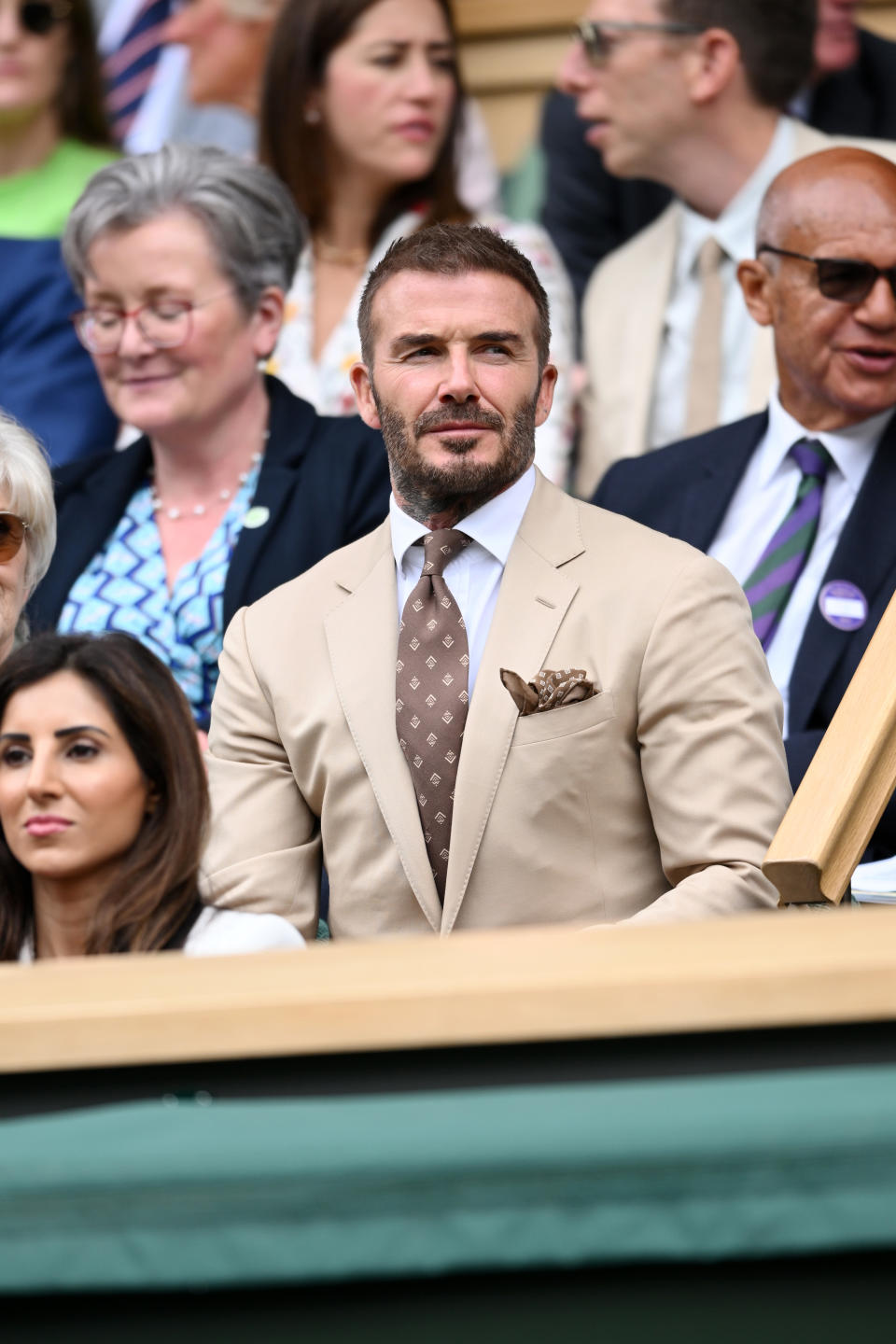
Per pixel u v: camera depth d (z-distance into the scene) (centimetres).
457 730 966
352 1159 495
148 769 965
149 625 1382
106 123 1828
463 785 948
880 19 1773
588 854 952
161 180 1441
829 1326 495
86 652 966
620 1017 533
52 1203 498
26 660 968
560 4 1809
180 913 962
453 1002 538
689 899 893
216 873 986
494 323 984
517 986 536
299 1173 495
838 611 1307
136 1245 497
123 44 1895
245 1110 516
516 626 977
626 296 1703
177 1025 546
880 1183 485
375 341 1005
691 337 1659
